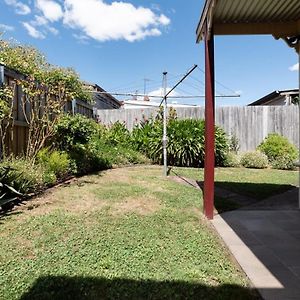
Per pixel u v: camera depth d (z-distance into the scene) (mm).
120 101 19062
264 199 5750
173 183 6664
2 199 4305
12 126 5648
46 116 6391
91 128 7434
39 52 10492
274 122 11289
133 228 3654
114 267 2652
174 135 10086
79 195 5160
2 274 2490
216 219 4332
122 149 9953
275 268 2756
